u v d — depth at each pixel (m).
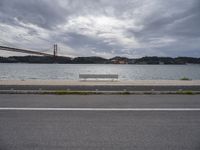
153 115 4.90
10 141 3.36
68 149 3.09
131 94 7.93
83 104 6.04
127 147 3.16
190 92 8.02
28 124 4.21
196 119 4.59
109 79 13.14
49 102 6.32
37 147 3.15
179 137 3.54
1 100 6.61
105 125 4.17
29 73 40.19
